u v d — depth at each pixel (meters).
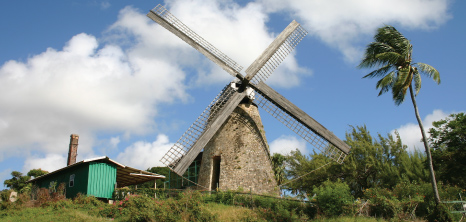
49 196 24.50
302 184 35.12
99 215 21.83
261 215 21.73
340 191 22.50
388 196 23.20
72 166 26.48
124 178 30.78
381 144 33.12
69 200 23.92
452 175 28.62
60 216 20.88
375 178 32.62
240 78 28.97
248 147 29.19
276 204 23.12
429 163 21.08
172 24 28.75
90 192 24.78
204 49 28.78
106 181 25.98
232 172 28.50
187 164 26.67
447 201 20.77
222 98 29.22
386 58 22.45
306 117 28.94
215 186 29.64
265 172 28.80
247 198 24.33
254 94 30.11
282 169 38.03
